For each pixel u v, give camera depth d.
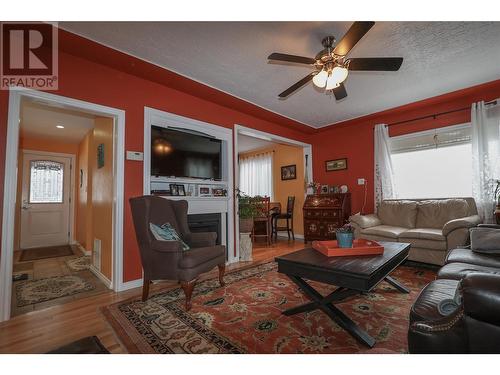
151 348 1.55
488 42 2.38
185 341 1.62
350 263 1.75
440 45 2.42
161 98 3.09
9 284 2.02
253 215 4.01
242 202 3.95
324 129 5.25
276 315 1.97
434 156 4.00
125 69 2.71
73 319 1.99
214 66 2.73
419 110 4.13
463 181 3.73
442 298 1.25
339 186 5.04
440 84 3.28
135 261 2.74
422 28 2.16
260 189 6.87
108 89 2.65
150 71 2.77
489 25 2.13
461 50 2.51
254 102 3.77
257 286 2.64
